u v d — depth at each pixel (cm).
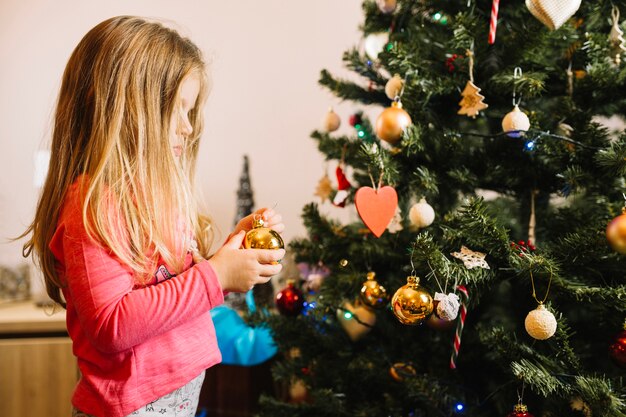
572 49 99
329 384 116
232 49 189
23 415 152
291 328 118
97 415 76
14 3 190
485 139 111
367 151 95
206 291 76
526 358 89
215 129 191
